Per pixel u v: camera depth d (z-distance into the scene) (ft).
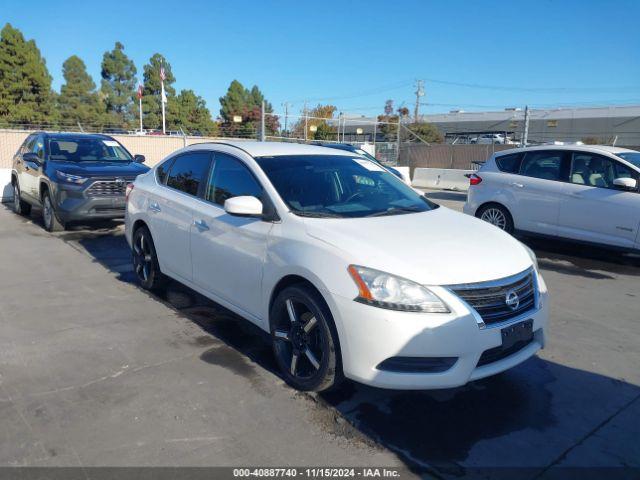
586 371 13.32
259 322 13.12
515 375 13.00
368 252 10.75
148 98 176.96
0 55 125.80
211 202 15.06
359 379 10.48
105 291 18.85
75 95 159.74
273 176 13.55
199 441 9.87
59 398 11.29
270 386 12.05
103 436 9.95
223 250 14.06
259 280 12.80
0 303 17.25
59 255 24.23
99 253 24.81
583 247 28.78
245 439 9.98
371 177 15.29
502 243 12.28
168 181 17.56
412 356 10.07
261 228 12.80
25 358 13.16
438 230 12.34
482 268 10.78
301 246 11.60
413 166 87.51
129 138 83.56
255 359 13.46
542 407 11.50
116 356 13.41
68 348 13.82
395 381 10.19
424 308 10.03
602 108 160.25
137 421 10.48
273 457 9.47
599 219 24.85
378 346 10.12
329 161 15.19
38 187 30.25
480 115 186.50
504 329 10.56
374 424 10.62
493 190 28.91
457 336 10.04
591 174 25.57
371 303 10.20
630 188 23.73
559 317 17.38
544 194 26.68
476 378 10.36
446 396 11.85
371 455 9.62
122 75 178.60
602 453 9.89
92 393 11.53
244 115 169.78
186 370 12.73
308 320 11.62
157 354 13.60
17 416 10.56
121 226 32.01
